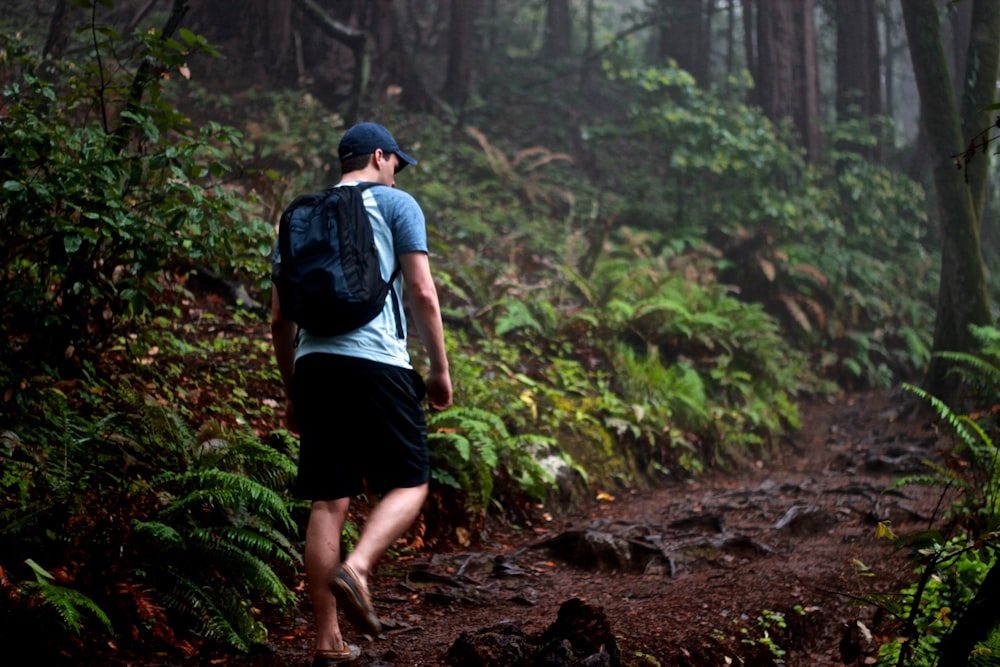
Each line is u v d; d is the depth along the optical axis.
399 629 3.69
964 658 2.51
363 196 3.06
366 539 2.87
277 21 14.03
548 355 8.48
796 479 7.60
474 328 8.24
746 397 9.13
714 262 12.34
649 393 8.16
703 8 19.23
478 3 20.59
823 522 5.76
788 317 12.23
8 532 3.11
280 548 3.71
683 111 12.69
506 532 5.62
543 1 21.06
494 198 12.74
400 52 15.02
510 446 5.97
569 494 6.40
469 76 16.94
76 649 2.97
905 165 17.67
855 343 12.02
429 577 4.40
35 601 2.90
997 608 2.45
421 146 12.95
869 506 6.15
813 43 15.33
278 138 10.64
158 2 14.59
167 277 6.13
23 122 4.08
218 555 3.45
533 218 12.48
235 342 6.01
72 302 4.37
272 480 3.99
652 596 4.30
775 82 14.98
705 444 8.11
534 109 17.69
